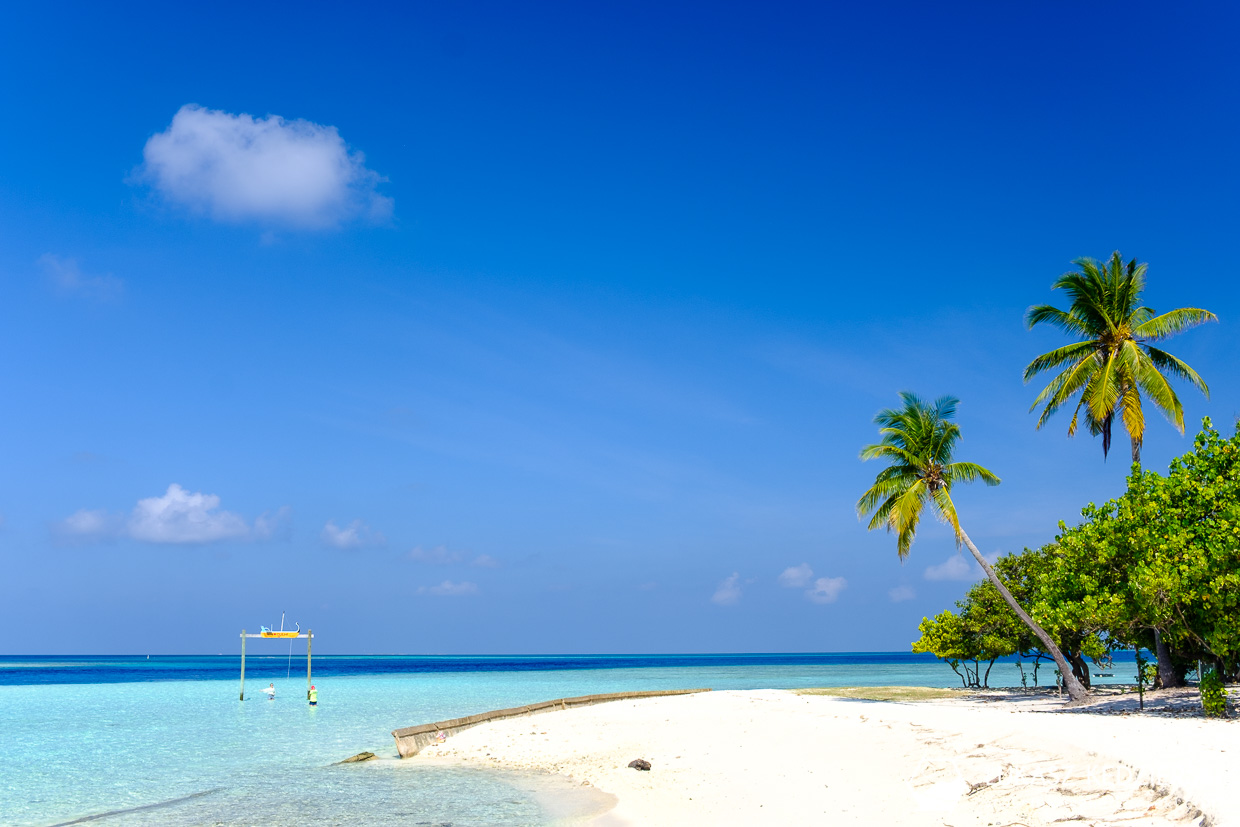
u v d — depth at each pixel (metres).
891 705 39.47
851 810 17.81
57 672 126.88
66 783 24.64
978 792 18.12
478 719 35.88
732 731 31.11
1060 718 27.94
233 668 156.38
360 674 116.69
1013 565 47.41
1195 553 26.38
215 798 22.06
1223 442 29.88
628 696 49.31
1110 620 29.89
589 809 19.55
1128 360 35.91
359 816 19.55
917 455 40.38
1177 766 16.78
